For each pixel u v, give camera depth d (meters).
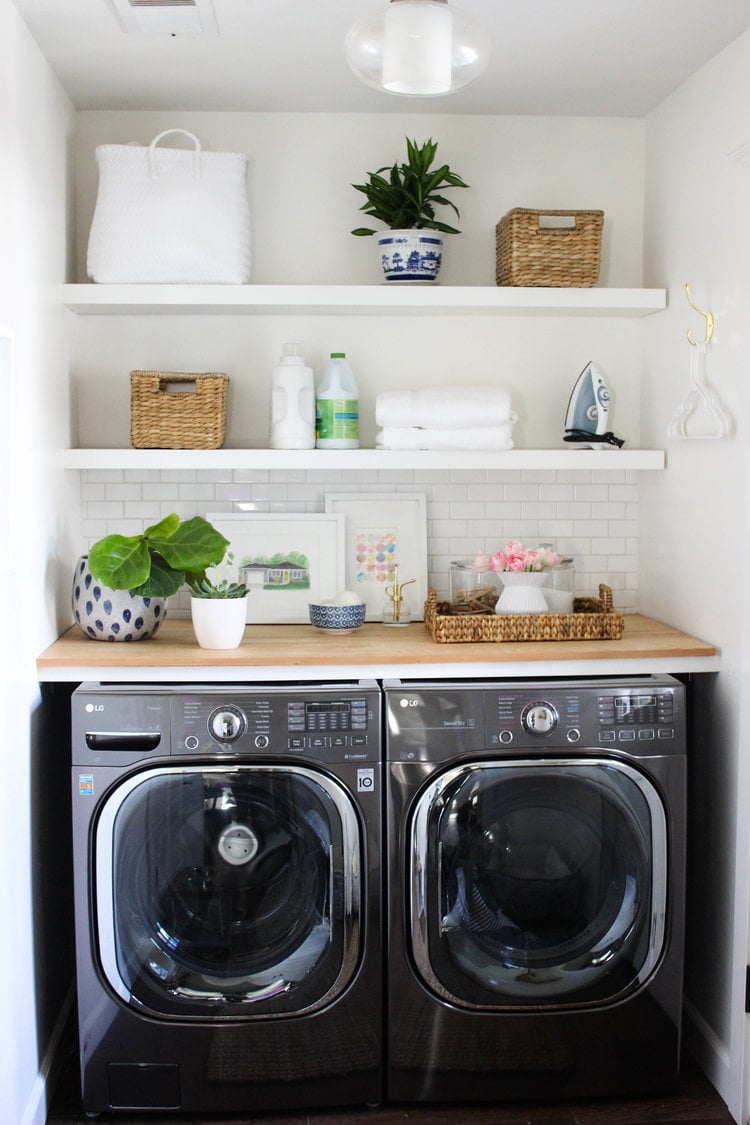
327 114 3.01
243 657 2.48
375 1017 2.42
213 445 2.82
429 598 2.84
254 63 2.62
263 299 2.77
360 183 3.03
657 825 2.43
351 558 3.07
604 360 3.11
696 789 2.71
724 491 2.53
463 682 2.56
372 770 2.37
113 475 3.05
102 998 2.38
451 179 2.91
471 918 2.41
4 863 2.17
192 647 2.61
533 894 2.42
